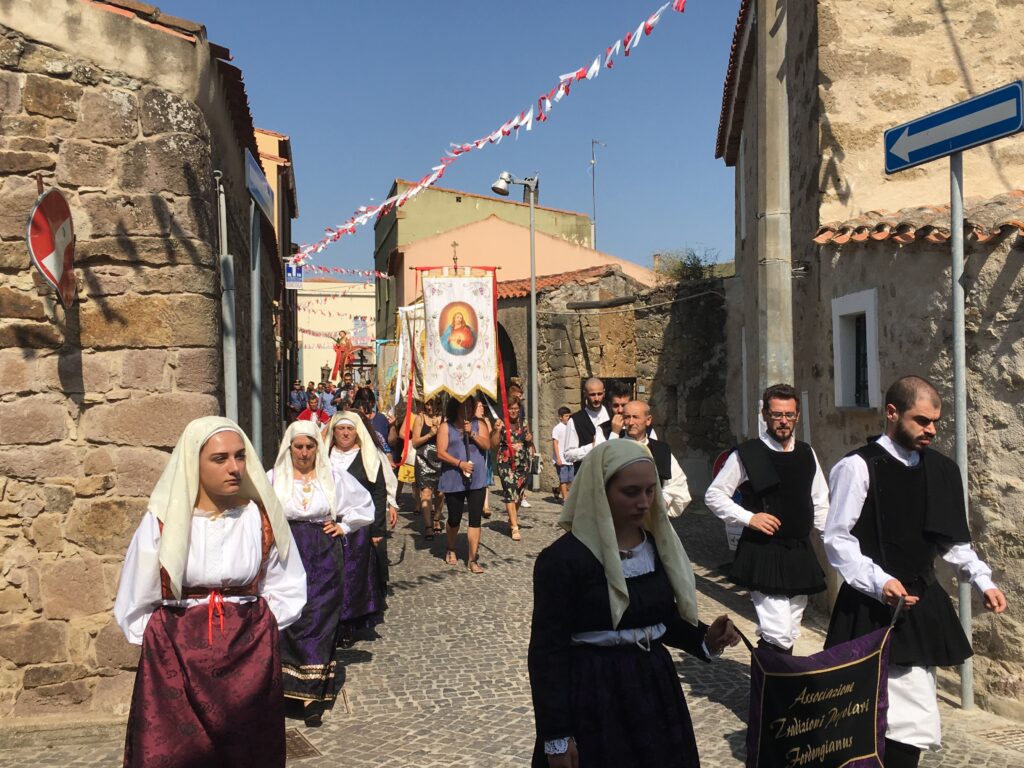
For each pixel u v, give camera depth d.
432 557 9.51
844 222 6.70
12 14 4.70
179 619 3.06
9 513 4.67
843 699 2.97
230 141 6.56
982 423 4.96
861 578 3.39
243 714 3.04
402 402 13.66
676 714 2.65
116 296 4.82
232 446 3.15
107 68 4.84
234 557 3.14
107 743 4.46
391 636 6.49
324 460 5.27
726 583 8.15
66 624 4.71
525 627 6.68
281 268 13.41
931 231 5.30
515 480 10.62
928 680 3.44
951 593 5.11
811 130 7.49
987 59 7.16
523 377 17.86
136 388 4.82
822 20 7.15
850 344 6.65
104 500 4.77
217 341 5.05
